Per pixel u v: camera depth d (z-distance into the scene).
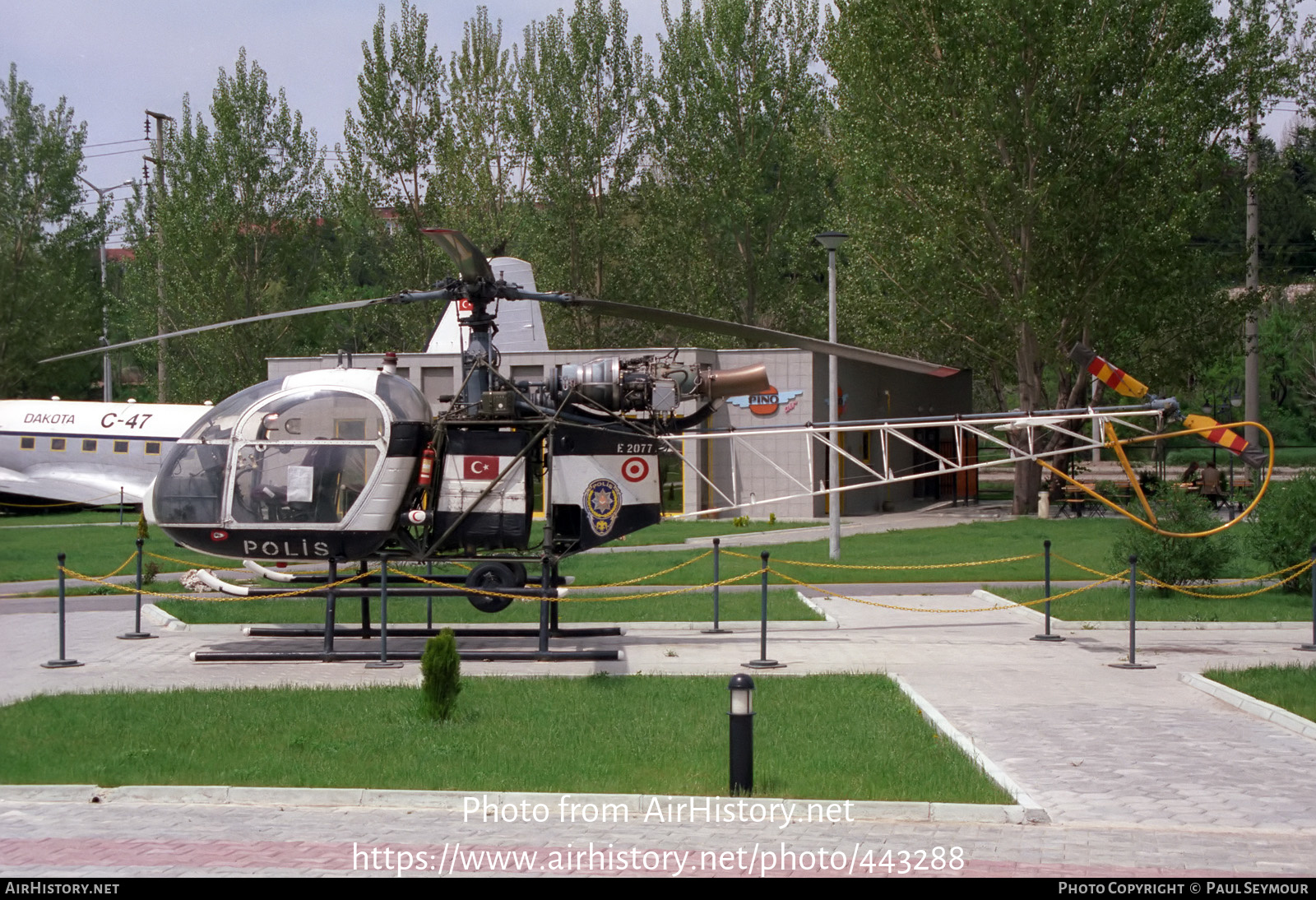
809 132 46.41
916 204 34.81
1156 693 12.16
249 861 7.06
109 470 38.44
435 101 47.62
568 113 49.53
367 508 14.45
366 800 8.34
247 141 48.84
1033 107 32.53
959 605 18.95
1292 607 18.00
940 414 48.44
